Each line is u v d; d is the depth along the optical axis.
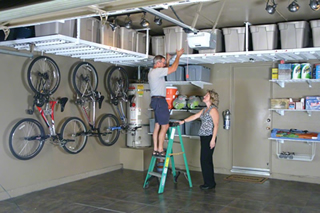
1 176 4.81
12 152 4.81
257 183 5.81
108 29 5.18
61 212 4.35
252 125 6.39
